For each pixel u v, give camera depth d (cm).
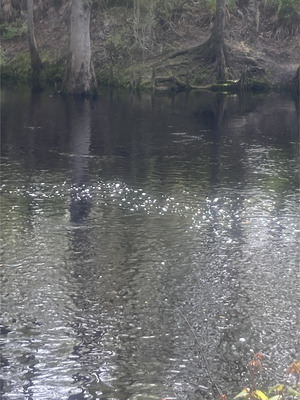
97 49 4762
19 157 2266
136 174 2055
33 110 3397
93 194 1828
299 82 4378
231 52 4512
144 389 956
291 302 1211
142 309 1177
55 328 1109
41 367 1002
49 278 1291
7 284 1262
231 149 2453
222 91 4353
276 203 1767
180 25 4809
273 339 1087
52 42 4950
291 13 4681
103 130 2812
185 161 2245
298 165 2206
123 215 1655
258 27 4738
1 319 1134
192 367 1009
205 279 1299
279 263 1377
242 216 1658
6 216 1630
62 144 2498
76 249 1431
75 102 3784
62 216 1639
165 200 1781
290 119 3191
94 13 4938
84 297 1216
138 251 1428
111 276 1303
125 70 4588
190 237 1510
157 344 1067
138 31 4778
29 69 4869
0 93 4172
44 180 1962
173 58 4547
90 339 1078
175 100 3928
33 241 1470
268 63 4531
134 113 3347
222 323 1134
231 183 1961
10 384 962
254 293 1243
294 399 740
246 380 981
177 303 1200
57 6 5094
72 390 952
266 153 2391
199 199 1792
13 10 5184
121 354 1038
